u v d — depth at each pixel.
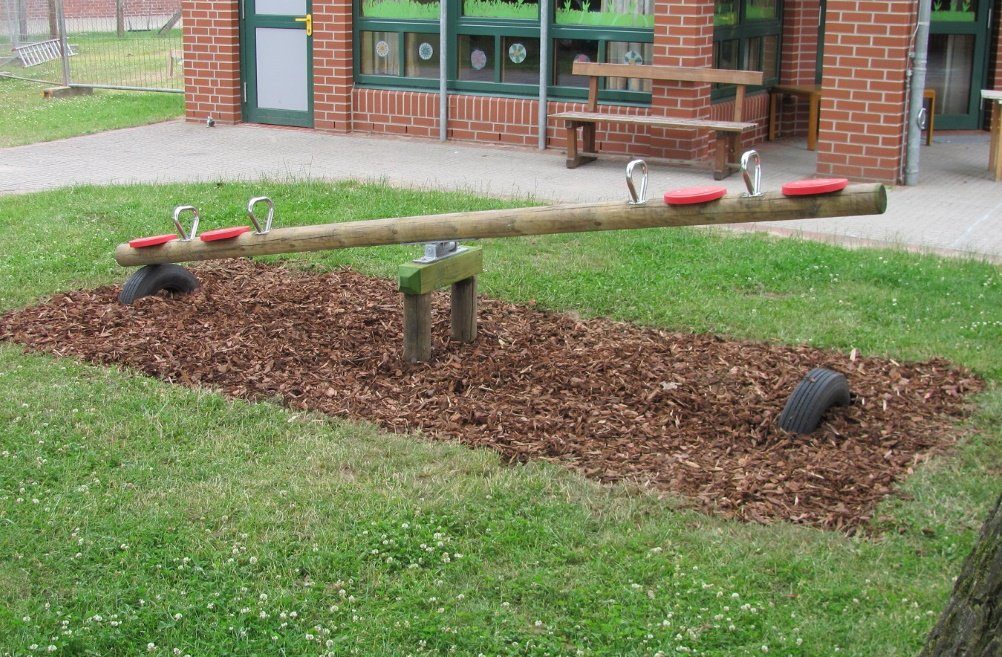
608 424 5.93
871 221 10.47
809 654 3.97
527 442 5.71
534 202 10.81
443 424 5.93
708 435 5.84
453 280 6.80
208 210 10.43
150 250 7.55
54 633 4.09
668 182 12.33
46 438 5.61
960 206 11.09
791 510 5.02
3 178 12.50
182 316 7.51
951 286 8.27
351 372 6.64
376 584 4.38
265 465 5.41
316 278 8.50
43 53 24.00
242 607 4.23
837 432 5.81
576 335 7.34
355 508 4.93
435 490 5.13
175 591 4.32
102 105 18.25
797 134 15.65
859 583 4.40
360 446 5.62
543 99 14.01
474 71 14.58
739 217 5.49
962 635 3.29
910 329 7.43
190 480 5.23
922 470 5.39
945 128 15.48
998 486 5.24
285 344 7.04
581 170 13.03
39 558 4.56
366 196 11.04
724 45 13.88
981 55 15.27
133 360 6.75
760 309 7.80
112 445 5.57
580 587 4.36
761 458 5.54
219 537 4.73
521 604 4.29
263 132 15.59
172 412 5.98
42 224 9.99
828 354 7.00
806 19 15.15
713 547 4.67
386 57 15.16
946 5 15.02
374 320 7.53
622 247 9.30
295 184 11.59
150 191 11.34
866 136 11.95
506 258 8.98
